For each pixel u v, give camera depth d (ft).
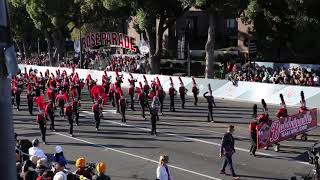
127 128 81.10
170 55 174.19
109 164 60.64
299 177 53.57
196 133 76.38
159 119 87.66
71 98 93.66
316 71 123.75
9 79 14.38
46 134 77.97
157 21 153.07
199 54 164.55
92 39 155.63
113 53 191.62
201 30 177.17
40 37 219.00
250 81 107.45
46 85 117.60
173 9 127.95
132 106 96.94
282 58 143.23
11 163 14.25
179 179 53.83
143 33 157.48
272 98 100.42
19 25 191.83
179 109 97.30
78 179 39.06
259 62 135.54
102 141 72.69
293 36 139.74
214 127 80.59
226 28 172.14
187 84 114.73
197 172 56.34
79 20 163.84
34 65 176.55
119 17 156.76
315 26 124.36
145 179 54.65
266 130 63.36
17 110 101.24
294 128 67.72
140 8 124.57
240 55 153.17
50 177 36.63
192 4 114.62
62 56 179.11
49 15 157.07
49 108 79.61
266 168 57.41
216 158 62.08
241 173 55.62
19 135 77.30
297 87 96.53
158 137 74.28
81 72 145.79
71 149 68.39
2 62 14.21
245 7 114.73
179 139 72.74
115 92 95.30
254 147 62.49
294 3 113.39
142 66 143.64
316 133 75.05
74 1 151.53
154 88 97.71
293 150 65.31
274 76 109.40
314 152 56.44
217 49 163.43
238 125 81.51
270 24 133.69
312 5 117.50
